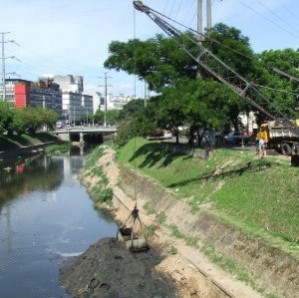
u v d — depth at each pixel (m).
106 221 48.41
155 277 29.89
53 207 55.84
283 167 33.69
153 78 50.12
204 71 48.38
